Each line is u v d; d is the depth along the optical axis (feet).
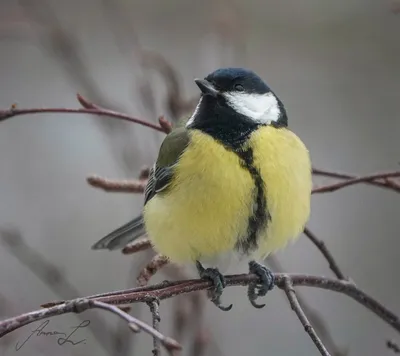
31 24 35.70
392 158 45.80
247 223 22.63
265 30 50.08
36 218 41.24
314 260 40.29
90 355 29.81
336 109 47.83
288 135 23.57
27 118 45.85
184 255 23.57
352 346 37.42
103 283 38.29
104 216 41.09
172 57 47.83
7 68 48.14
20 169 43.62
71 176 43.27
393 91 47.96
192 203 22.41
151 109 31.17
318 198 43.52
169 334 31.35
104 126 33.73
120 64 47.37
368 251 41.63
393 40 49.08
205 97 23.71
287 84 48.62
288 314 37.81
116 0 42.19
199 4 49.44
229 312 37.29
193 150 22.82
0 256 37.32
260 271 24.12
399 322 22.81
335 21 50.03
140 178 25.90
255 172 22.43
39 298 36.11
